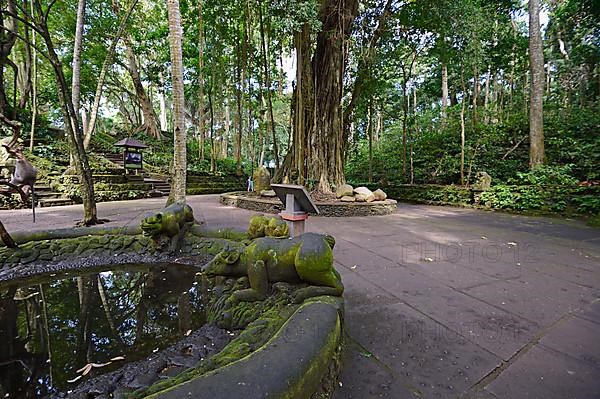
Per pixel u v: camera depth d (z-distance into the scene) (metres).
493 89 19.95
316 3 6.86
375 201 8.32
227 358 1.48
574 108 11.77
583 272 3.32
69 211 7.18
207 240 4.07
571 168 9.02
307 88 9.04
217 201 10.59
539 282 3.01
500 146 11.91
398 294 2.70
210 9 12.67
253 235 3.37
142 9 17.25
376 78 10.85
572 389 1.51
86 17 14.23
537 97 9.23
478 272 3.31
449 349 1.85
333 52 8.88
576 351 1.84
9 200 7.55
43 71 16.11
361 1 9.39
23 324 2.43
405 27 10.27
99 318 2.52
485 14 10.30
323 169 9.13
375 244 4.60
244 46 12.51
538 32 9.20
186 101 25.02
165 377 1.73
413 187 11.79
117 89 21.03
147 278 3.40
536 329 2.10
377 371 1.62
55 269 3.63
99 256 3.91
